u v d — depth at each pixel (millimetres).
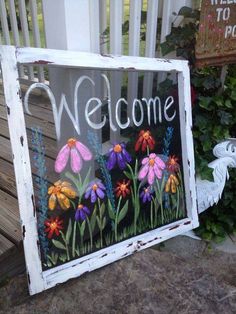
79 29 1203
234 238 1810
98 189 1224
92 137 1196
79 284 1213
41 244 1104
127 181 1298
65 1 1126
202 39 1436
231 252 1711
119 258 1291
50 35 1224
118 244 1298
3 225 1295
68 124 1136
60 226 1146
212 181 1632
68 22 1161
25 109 1033
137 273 1271
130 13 1497
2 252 1190
